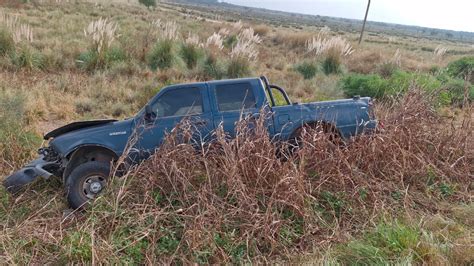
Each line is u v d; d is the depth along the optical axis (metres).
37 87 12.02
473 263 4.27
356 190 5.58
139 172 5.52
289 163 5.62
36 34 19.55
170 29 17.94
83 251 4.39
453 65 19.39
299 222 5.16
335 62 19.16
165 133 5.82
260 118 5.85
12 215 5.58
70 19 27.27
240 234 4.88
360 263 4.34
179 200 5.24
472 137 7.43
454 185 6.36
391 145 6.46
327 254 4.37
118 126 6.33
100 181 5.96
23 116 9.23
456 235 4.89
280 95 11.66
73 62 15.62
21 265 4.40
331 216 5.38
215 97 6.53
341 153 5.88
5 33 15.19
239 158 5.45
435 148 6.93
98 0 47.78
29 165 6.54
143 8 49.84
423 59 26.86
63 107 10.72
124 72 15.12
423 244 4.48
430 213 5.65
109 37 16.33
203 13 78.69
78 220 5.35
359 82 14.34
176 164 5.38
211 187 5.25
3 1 29.94
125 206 5.18
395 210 5.57
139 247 4.61
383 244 4.64
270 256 4.65
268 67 19.23
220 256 4.54
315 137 5.94
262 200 5.30
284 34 29.33
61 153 6.07
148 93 11.83
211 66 16.25
